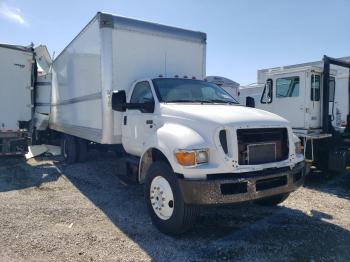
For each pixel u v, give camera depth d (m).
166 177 4.57
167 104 5.40
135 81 6.60
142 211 5.64
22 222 5.06
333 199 6.45
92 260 3.88
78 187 7.23
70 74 9.45
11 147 10.66
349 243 4.35
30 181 7.79
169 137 4.61
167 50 7.25
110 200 6.27
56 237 4.51
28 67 10.90
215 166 4.20
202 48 7.78
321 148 8.68
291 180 4.65
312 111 9.27
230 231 4.77
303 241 4.41
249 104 6.66
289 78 9.58
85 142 9.73
